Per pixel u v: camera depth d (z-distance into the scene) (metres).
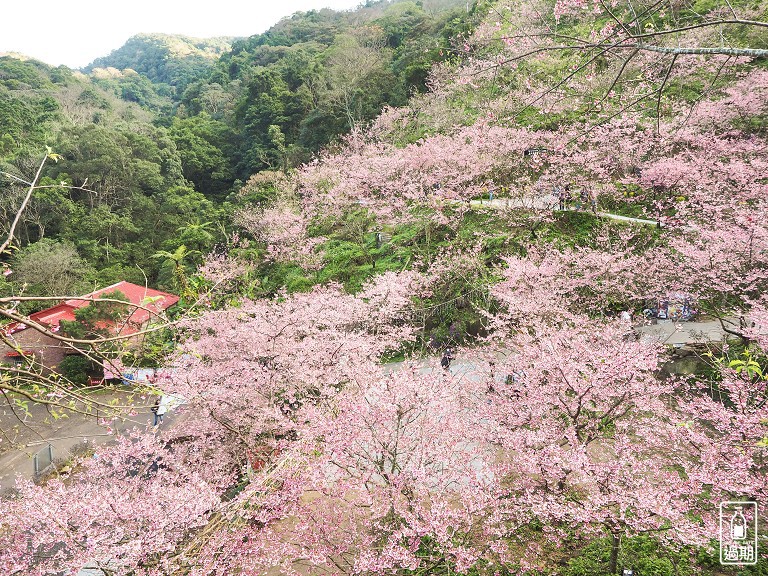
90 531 6.58
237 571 7.93
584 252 14.52
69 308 20.80
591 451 9.24
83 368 17.12
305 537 8.00
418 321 16.03
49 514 6.76
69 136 38.19
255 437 11.44
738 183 14.79
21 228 31.44
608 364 7.69
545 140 19.08
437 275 16.03
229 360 12.17
